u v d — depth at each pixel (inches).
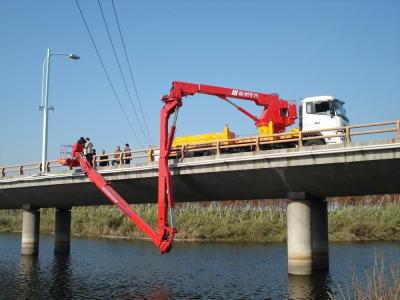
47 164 1526.8
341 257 1712.6
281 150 1045.8
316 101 1210.6
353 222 2736.2
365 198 3083.2
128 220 3100.4
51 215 3425.2
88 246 2316.7
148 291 1055.6
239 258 1768.0
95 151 1371.8
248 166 1090.7
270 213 2952.8
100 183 1236.5
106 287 1112.2
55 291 1059.3
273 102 1237.1
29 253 1782.7
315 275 1163.9
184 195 1315.2
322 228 1240.8
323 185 1087.0
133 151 1299.2
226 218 2923.2
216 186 1212.5
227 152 1226.0
